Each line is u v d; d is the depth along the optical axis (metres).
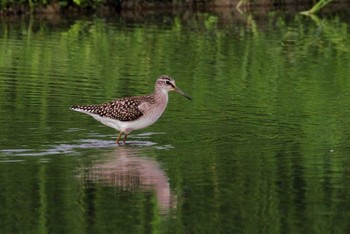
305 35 28.02
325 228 12.11
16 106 18.66
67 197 13.27
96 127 17.25
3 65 23.02
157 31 28.44
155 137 16.62
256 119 17.97
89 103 19.08
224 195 13.43
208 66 23.28
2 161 14.91
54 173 14.34
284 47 25.97
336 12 33.09
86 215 12.56
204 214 12.62
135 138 16.53
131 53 24.81
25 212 12.62
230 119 17.94
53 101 19.20
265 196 13.38
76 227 12.09
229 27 29.53
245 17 31.91
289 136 16.70
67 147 15.83
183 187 13.77
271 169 14.66
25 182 13.88
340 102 19.56
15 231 11.95
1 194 13.36
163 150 15.76
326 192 13.57
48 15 31.73
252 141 16.36
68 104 18.95
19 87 20.50
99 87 20.70
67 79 21.48
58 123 17.39
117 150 15.73
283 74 22.50
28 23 29.86
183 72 22.50
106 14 32.22
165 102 16.48
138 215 12.59
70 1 32.22
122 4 32.94
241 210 12.80
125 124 16.16
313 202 13.12
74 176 14.20
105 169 14.58
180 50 25.31
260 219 12.45
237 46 26.02
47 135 16.53
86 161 15.03
